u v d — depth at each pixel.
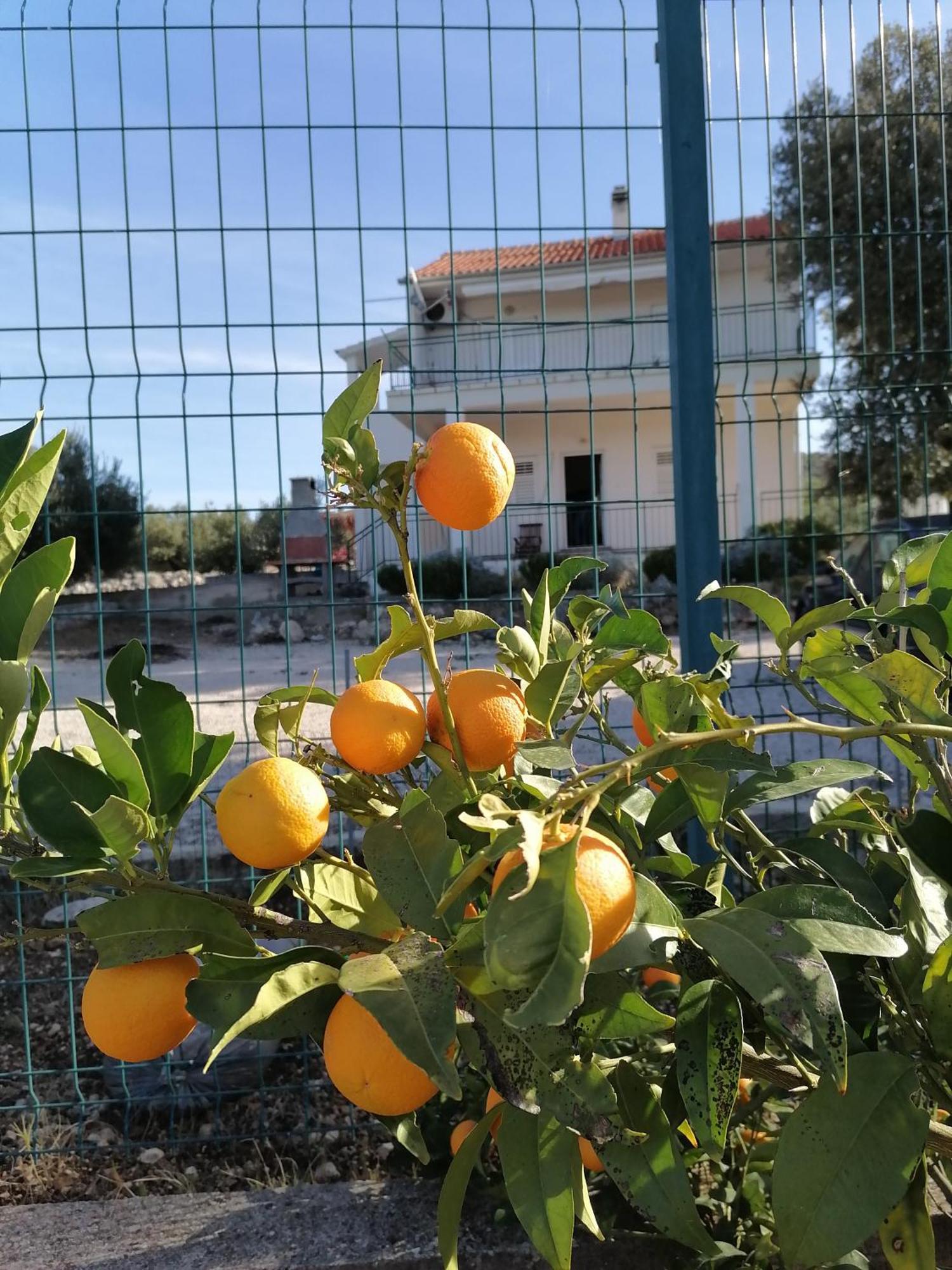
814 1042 0.74
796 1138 0.88
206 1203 1.59
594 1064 0.96
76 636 12.09
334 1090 2.30
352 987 0.73
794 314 8.23
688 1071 0.95
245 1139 2.04
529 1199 0.92
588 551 8.16
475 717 0.94
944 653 0.97
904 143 7.47
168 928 0.91
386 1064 0.81
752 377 10.13
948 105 5.72
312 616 12.36
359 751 0.90
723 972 0.96
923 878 1.02
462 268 14.45
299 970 0.85
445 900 0.74
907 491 7.84
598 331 13.66
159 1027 0.91
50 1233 1.52
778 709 3.44
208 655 11.30
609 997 0.88
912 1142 0.86
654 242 14.12
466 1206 1.51
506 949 0.65
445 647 5.19
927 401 2.42
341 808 1.08
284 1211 1.55
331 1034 0.84
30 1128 2.16
